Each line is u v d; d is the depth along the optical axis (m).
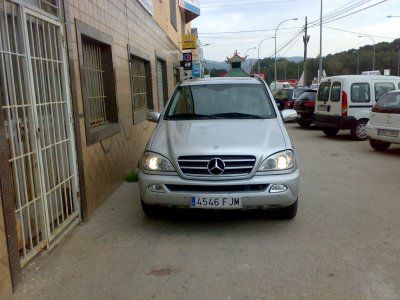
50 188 4.63
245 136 5.12
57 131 4.84
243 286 3.72
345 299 3.48
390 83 13.34
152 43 12.27
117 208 6.04
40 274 3.98
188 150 4.83
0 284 3.39
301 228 5.12
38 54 4.44
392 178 7.84
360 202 6.23
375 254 4.35
